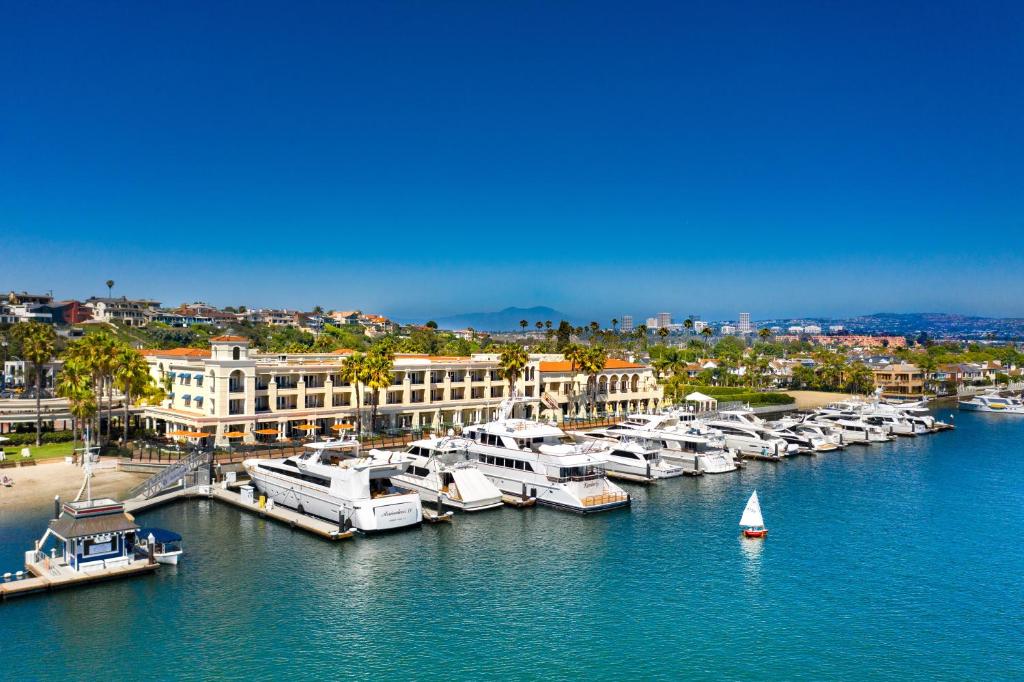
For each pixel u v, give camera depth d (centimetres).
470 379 12250
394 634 4353
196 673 3850
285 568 5359
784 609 4794
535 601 4872
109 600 4700
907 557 5828
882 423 13650
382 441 9794
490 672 3934
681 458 9362
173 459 8081
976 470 9738
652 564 5612
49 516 6178
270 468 7212
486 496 7156
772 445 10675
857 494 8119
